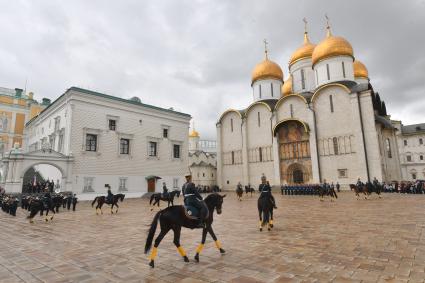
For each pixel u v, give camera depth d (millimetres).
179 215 7277
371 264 6457
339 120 41781
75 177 32719
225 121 57750
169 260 7293
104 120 36562
